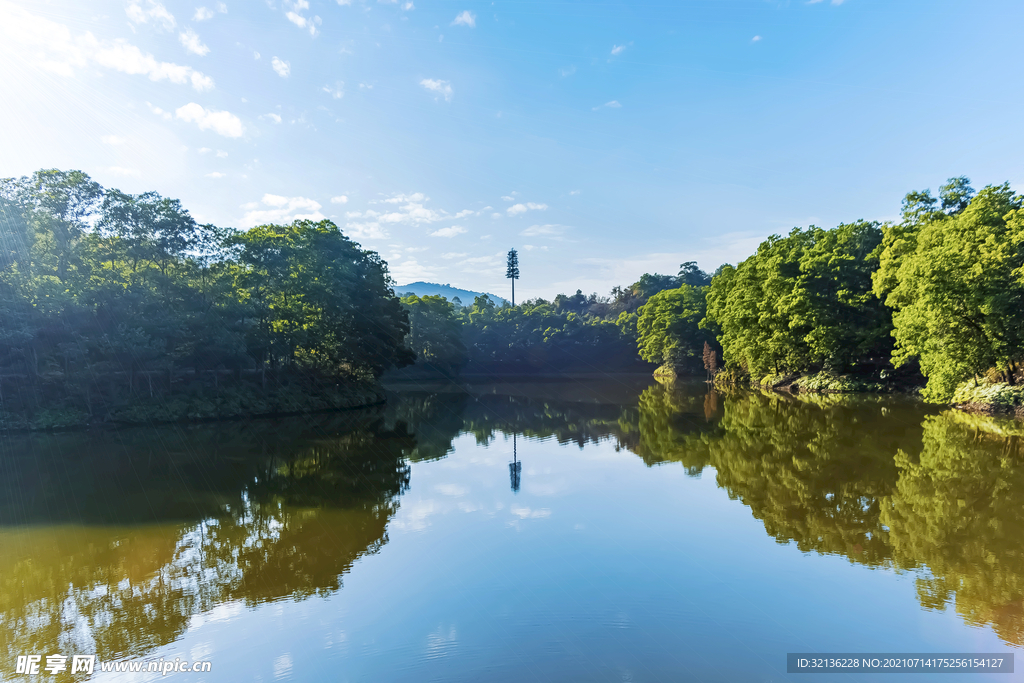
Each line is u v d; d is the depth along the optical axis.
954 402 35.91
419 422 39.19
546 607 11.38
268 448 28.88
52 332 31.58
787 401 45.12
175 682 8.99
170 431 33.62
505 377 96.75
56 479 22.31
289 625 10.81
